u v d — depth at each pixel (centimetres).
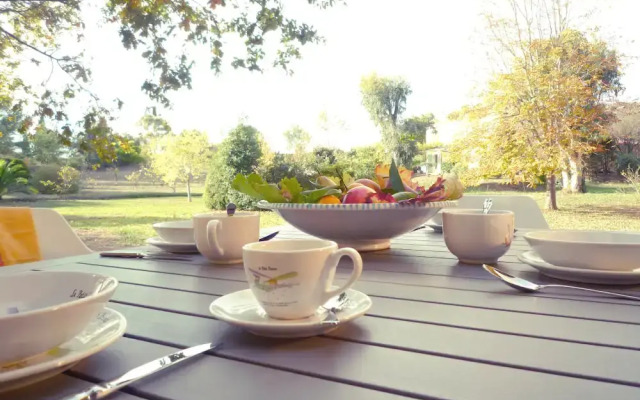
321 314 53
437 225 153
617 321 54
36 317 34
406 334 50
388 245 117
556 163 477
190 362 43
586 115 477
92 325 47
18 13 392
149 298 68
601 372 39
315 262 50
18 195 417
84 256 108
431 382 38
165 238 114
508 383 37
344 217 98
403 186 108
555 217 451
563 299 65
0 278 46
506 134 507
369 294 69
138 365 43
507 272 83
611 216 441
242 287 75
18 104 399
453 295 68
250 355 45
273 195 106
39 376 37
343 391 37
